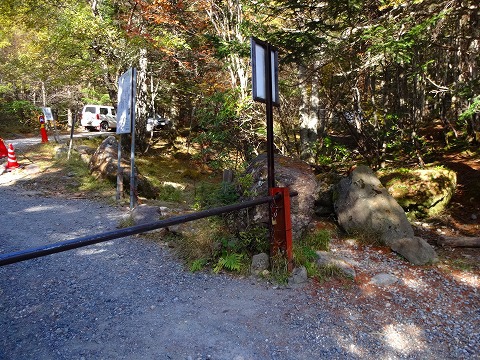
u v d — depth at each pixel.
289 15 7.36
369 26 5.86
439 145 12.28
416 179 7.20
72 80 14.34
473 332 3.21
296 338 2.96
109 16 11.97
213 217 4.88
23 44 18.86
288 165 4.90
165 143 18.61
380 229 5.32
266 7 7.07
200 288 3.75
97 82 16.53
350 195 5.69
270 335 2.98
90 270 4.16
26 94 24.66
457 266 4.64
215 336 2.92
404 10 5.83
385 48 5.27
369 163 10.52
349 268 4.17
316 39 6.22
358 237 5.37
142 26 12.15
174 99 20.28
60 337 2.84
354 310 3.44
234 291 3.69
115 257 4.55
